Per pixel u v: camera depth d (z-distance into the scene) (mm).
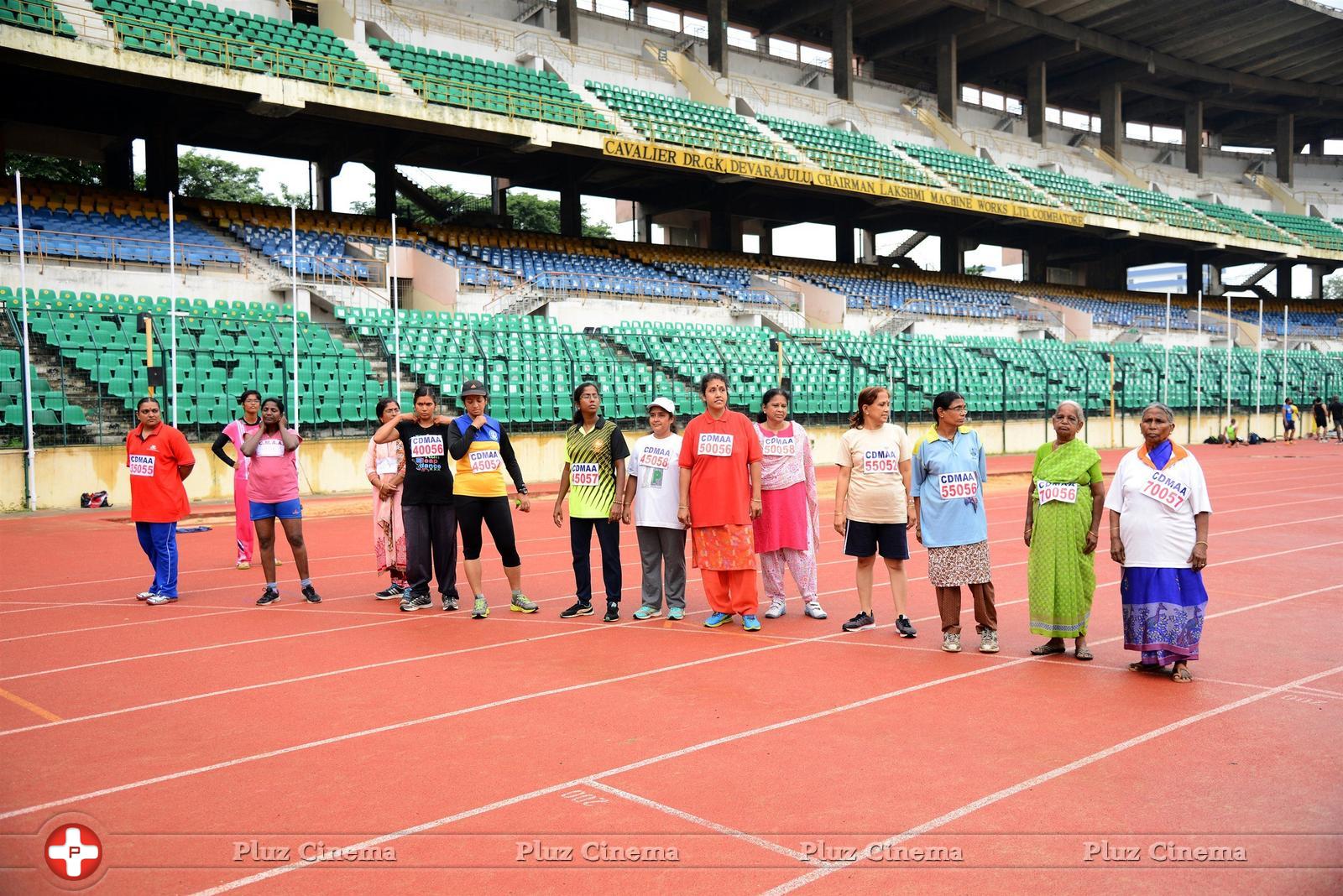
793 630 7879
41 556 11969
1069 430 6789
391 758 4883
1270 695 5926
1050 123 50750
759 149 32406
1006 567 11141
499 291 26969
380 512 9258
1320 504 17266
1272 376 41688
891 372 30141
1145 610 6266
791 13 40625
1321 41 45688
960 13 41469
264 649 7199
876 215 41406
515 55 32281
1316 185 58094
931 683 6211
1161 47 46250
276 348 20297
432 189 54938
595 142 27656
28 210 21844
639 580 10453
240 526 11125
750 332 30250
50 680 6359
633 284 30000
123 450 17219
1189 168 52312
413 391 21234
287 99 22594
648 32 37656
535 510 17156
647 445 8242
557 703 5797
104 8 22297
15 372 17078
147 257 21766
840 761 4797
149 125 25703
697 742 5094
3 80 23688
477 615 8367
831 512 16703
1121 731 5238
